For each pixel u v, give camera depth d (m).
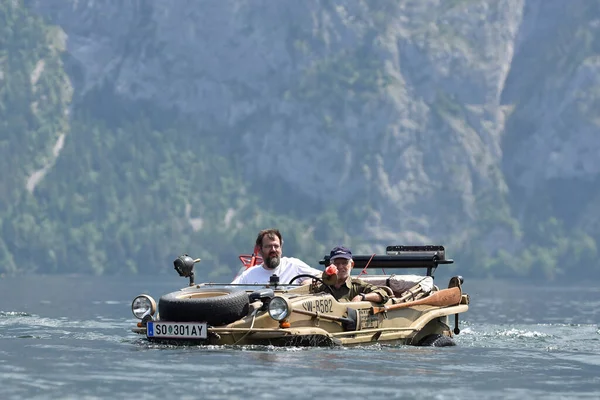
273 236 60.47
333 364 44.78
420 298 59.16
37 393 36.28
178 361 45.16
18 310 109.25
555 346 59.62
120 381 39.22
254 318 51.00
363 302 54.06
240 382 39.16
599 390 39.47
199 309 50.56
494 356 51.50
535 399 36.78
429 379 41.25
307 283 56.25
